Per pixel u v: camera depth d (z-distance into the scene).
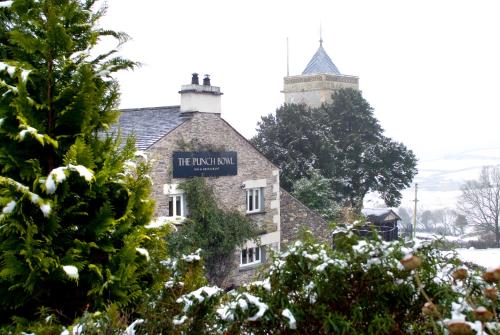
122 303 6.10
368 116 40.62
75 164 5.83
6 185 5.60
